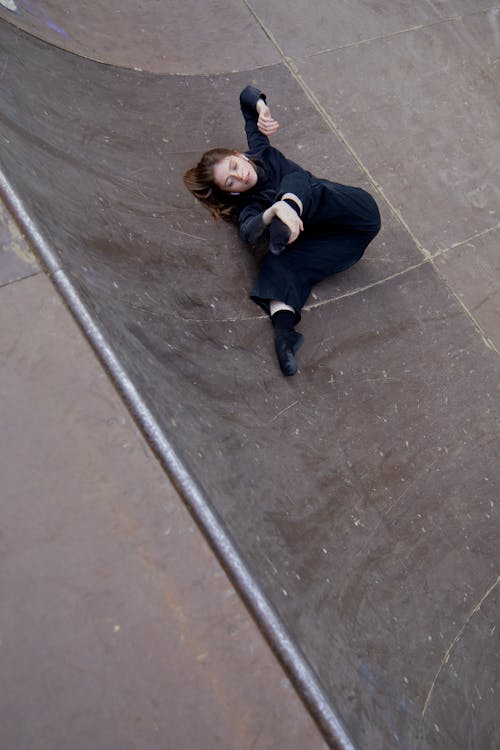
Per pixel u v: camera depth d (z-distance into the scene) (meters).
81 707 1.54
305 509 2.39
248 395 2.62
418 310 3.39
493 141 4.23
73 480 1.79
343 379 3.00
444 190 3.91
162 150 3.41
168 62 3.88
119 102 3.50
